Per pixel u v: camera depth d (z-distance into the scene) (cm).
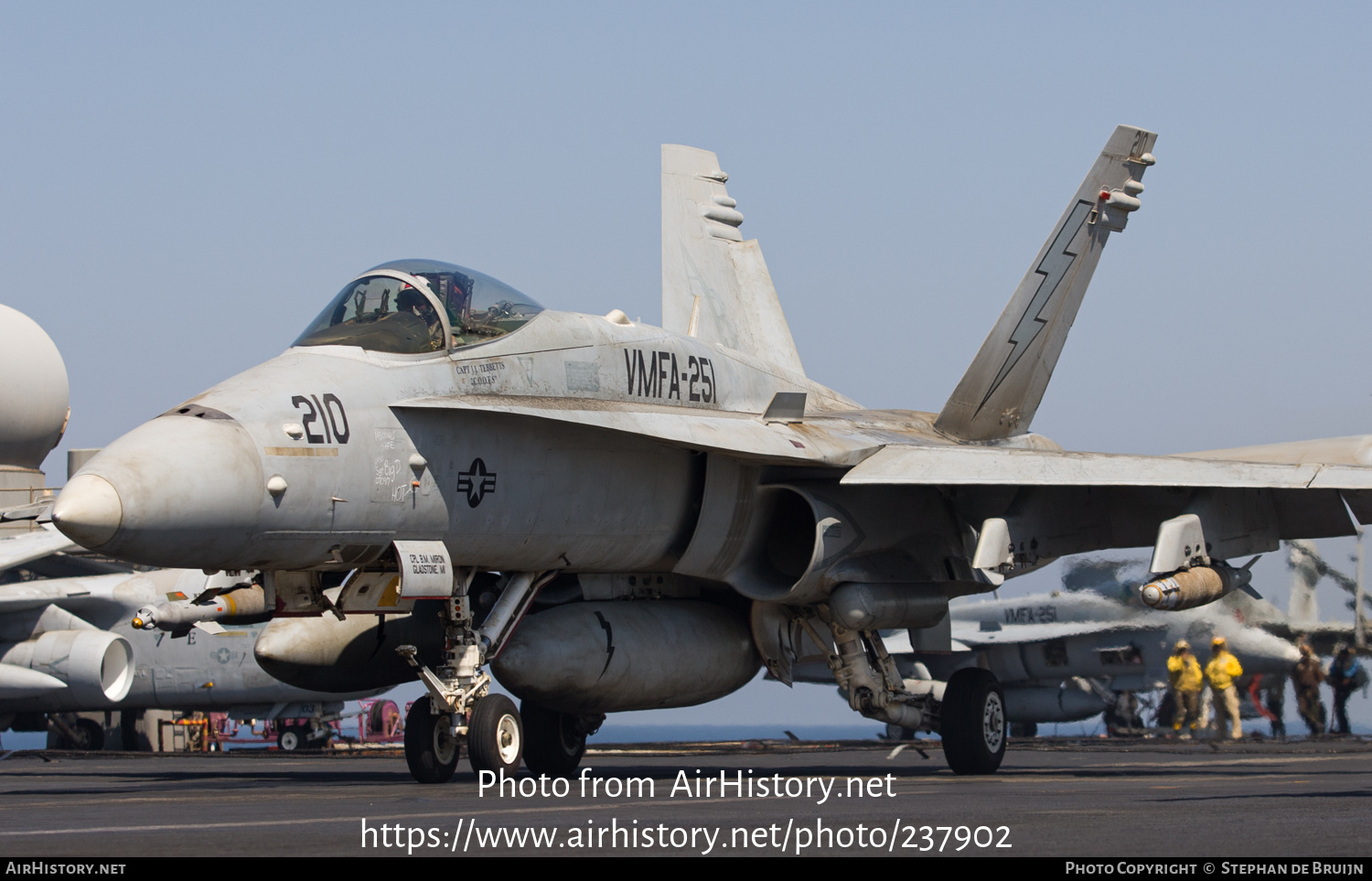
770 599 2277
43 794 1847
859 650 2366
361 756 4116
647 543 2231
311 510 1769
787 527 2488
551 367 2073
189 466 1650
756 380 2497
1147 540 2444
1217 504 2216
